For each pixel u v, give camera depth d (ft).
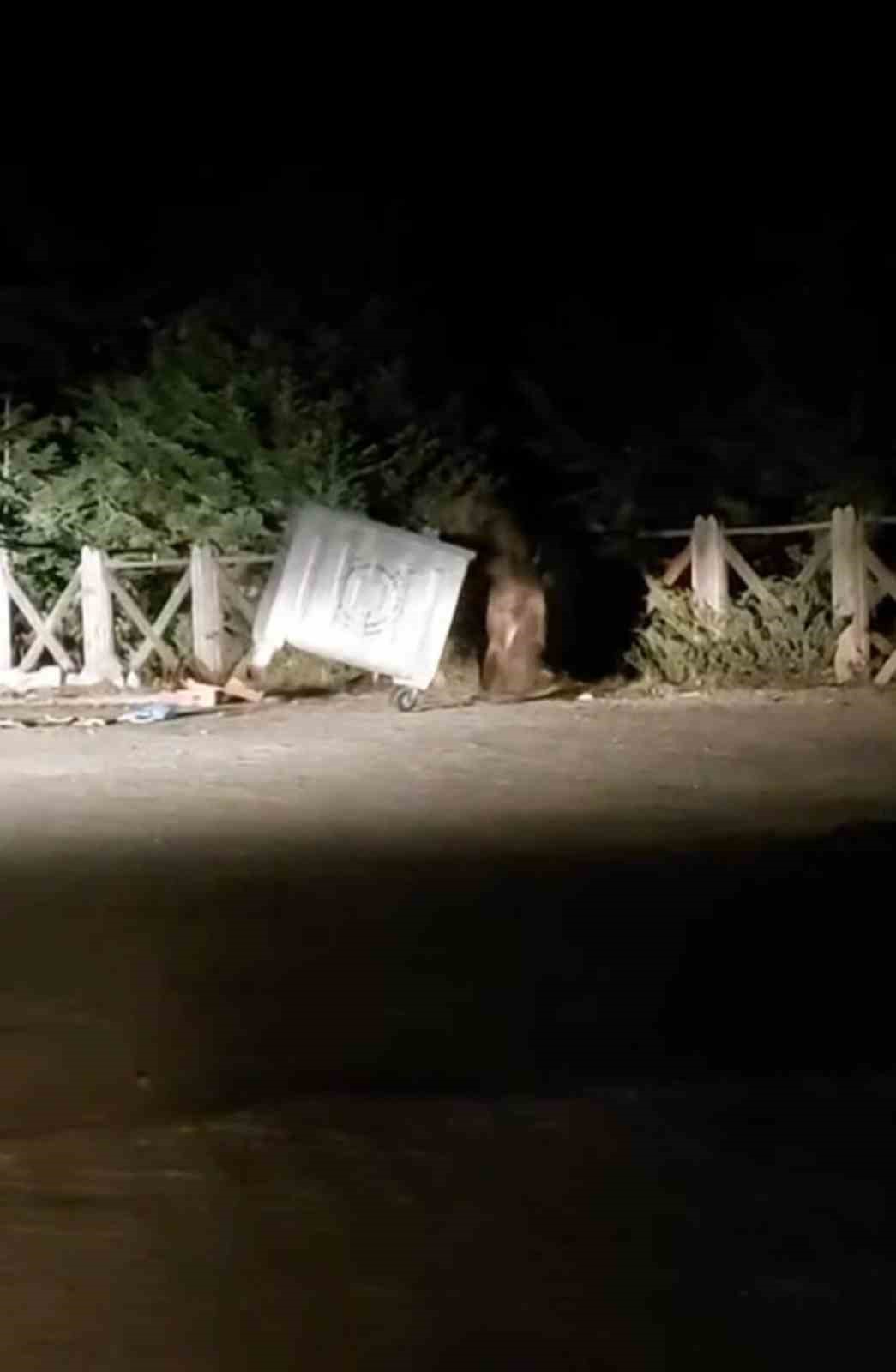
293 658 70.33
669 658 70.08
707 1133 25.20
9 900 38.63
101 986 32.45
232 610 70.95
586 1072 27.86
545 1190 23.18
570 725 61.11
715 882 38.83
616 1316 19.72
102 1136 25.40
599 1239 21.68
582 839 43.39
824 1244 21.48
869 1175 23.59
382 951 34.27
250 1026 30.17
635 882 39.06
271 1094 27.09
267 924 36.32
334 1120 25.90
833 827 44.11
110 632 70.59
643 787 49.96
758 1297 20.15
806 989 31.63
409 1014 30.60
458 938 34.99
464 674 70.54
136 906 37.93
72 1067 28.37
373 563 64.90
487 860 41.32
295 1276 20.77
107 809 48.34
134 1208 22.77
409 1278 20.70
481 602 71.10
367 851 42.52
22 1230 22.13
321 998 31.53
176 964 33.71
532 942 34.60
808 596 70.08
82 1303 20.12
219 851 42.73
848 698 65.77
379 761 54.95
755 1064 28.14
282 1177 23.77
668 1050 28.81
